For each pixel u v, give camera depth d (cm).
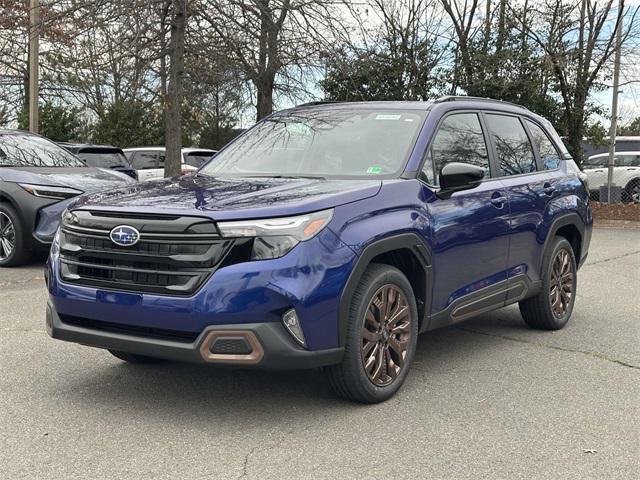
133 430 392
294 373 497
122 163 1445
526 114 647
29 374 491
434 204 475
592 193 2089
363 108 551
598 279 934
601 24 1948
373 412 423
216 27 1377
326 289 387
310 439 381
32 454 360
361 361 416
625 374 509
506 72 1923
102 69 1310
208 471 342
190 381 479
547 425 407
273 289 371
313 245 385
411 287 456
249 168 522
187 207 389
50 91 2709
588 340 608
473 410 430
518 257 571
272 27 1382
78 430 392
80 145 1415
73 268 415
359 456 360
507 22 2008
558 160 662
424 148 490
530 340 608
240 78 1468
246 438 382
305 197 402
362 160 491
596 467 352
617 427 406
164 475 337
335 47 1436
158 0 1250
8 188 910
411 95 1958
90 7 1242
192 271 376
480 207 518
